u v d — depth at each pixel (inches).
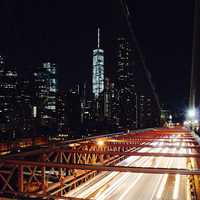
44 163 327.9
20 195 362.0
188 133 2551.7
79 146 792.3
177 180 784.3
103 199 600.4
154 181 776.3
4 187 400.5
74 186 673.0
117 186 711.1
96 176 808.9
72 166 315.0
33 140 1167.6
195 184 642.8
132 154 465.4
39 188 484.7
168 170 286.2
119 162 1138.0
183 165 1066.7
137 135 1836.9
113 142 1100.5
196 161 808.9
